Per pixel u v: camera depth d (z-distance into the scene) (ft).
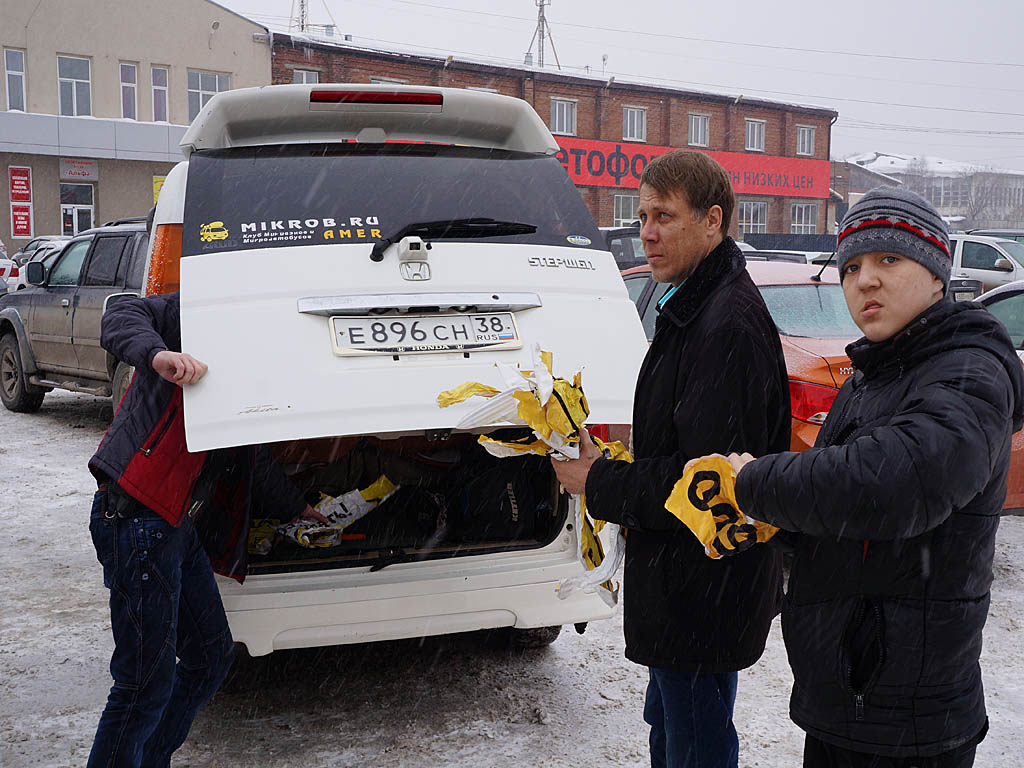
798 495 5.08
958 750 5.40
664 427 7.16
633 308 11.38
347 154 11.91
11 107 97.45
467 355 9.97
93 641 13.28
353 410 9.21
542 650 12.89
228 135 12.69
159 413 8.43
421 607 9.79
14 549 17.54
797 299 16.24
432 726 10.68
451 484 11.23
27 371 30.76
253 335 9.51
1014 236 61.52
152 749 8.81
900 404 5.32
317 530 10.47
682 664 7.16
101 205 102.89
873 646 5.35
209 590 8.95
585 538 8.43
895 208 5.48
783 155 141.18
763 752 10.14
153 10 102.17
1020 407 5.33
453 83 116.47
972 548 5.28
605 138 125.80
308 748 10.18
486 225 11.24
